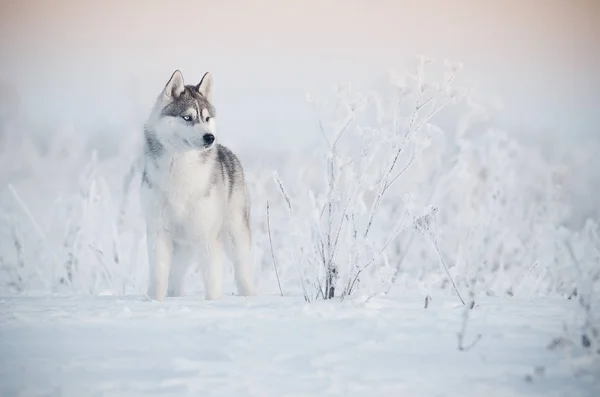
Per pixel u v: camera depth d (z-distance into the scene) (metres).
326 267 22.42
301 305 19.83
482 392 11.16
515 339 14.77
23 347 14.06
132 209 34.97
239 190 25.97
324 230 22.58
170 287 25.38
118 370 12.27
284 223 35.62
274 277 30.44
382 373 12.14
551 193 35.94
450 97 22.47
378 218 32.66
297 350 13.73
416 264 31.92
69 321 17.11
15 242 30.59
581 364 12.35
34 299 22.45
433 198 29.67
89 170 34.88
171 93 23.50
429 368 12.49
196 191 23.06
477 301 21.44
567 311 18.73
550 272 28.48
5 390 11.16
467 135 41.16
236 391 11.07
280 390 11.13
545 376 12.06
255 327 16.14
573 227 43.09
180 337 14.99
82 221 30.52
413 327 16.06
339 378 11.79
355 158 23.44
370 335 15.15
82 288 29.36
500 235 29.98
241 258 26.00
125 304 20.38
